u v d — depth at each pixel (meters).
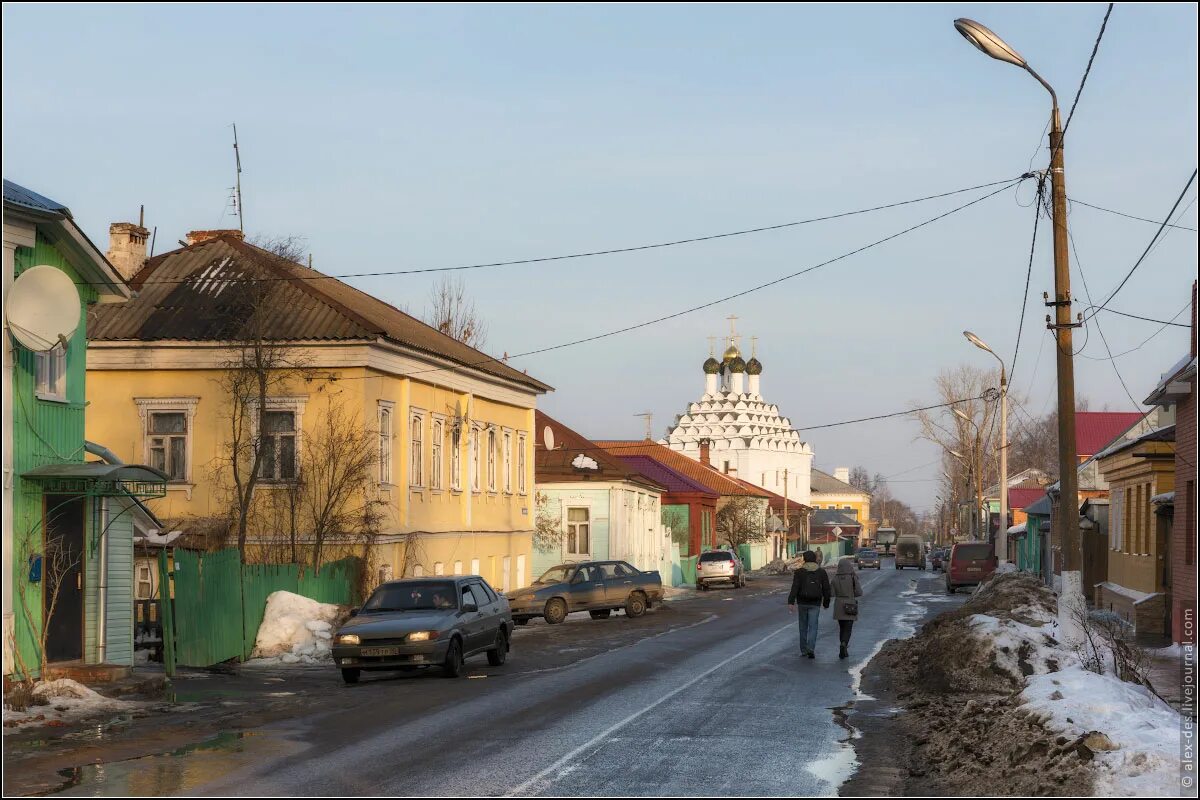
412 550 37.75
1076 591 21.47
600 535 58.88
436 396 41.44
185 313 35.94
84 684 19.62
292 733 14.71
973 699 16.52
